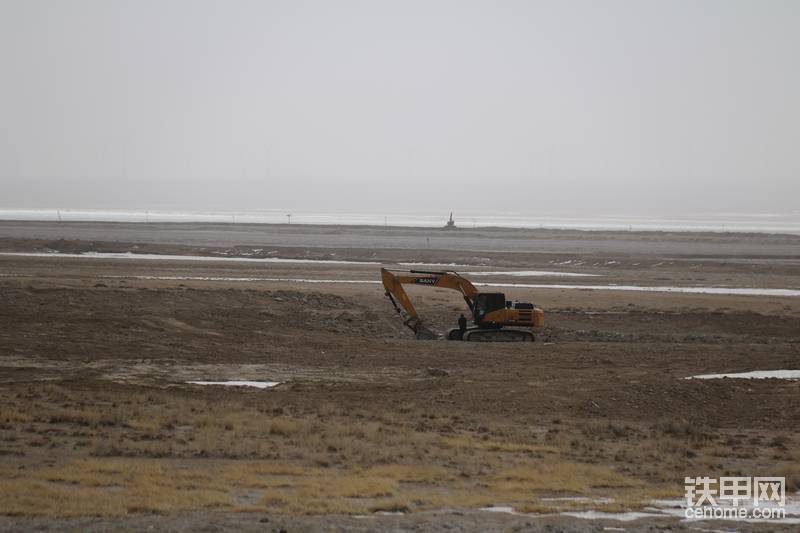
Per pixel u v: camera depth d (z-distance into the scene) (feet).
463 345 501.97
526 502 218.59
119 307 561.43
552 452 282.15
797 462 281.54
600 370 429.79
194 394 358.64
